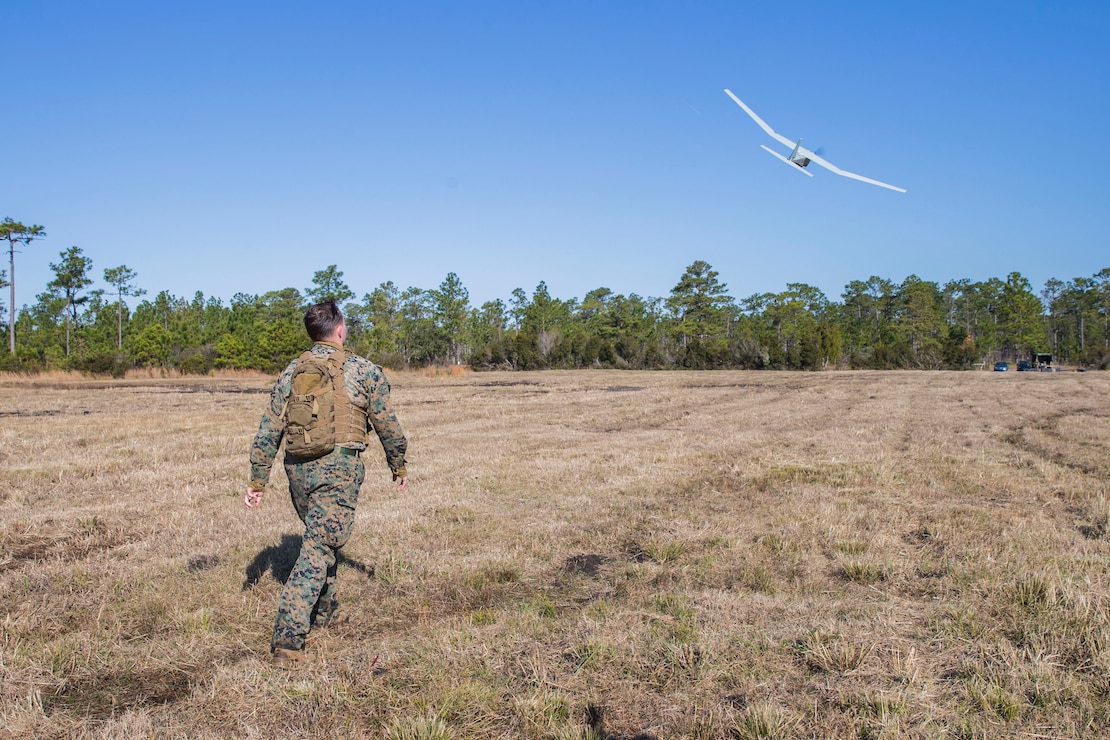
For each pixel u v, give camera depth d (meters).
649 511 7.16
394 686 3.33
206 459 10.48
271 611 4.36
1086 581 4.30
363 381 4.01
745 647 3.65
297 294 71.25
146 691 3.39
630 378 40.28
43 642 3.87
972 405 20.83
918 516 6.82
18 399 22.56
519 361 59.78
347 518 3.89
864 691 3.13
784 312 95.38
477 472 9.26
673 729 2.93
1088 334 116.88
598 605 4.43
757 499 7.66
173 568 5.17
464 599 4.67
